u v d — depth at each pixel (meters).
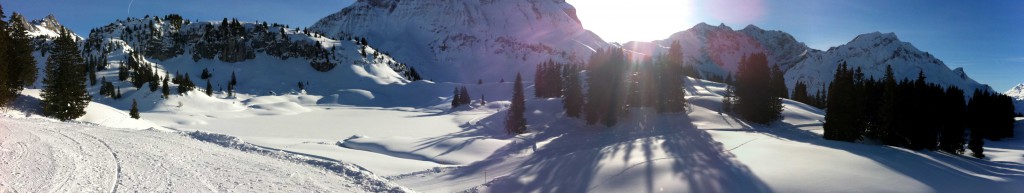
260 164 20.08
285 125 93.88
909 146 41.59
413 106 170.25
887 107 42.81
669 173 16.28
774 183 14.73
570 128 63.06
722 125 59.00
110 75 180.25
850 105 43.97
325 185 16.48
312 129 84.94
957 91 55.78
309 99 174.38
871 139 45.94
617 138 42.84
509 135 59.88
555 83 110.44
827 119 45.22
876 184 14.38
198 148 23.86
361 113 134.38
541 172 19.59
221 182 15.98
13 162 16.42
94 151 20.16
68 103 50.50
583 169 18.75
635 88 69.62
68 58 51.16
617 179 16.31
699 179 15.31
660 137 33.16
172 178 16.06
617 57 63.88
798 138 45.78
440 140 43.97
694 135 33.59
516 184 17.67
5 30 48.81
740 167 16.98
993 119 62.53
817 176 15.33
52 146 20.58
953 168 18.48
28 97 52.19
